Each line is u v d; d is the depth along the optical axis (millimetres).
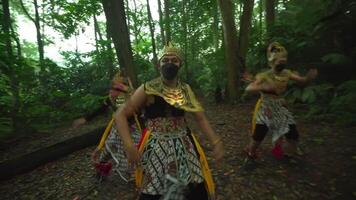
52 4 12523
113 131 3928
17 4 18000
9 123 7328
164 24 15508
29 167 4824
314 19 8297
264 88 3961
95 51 12516
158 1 15914
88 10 11508
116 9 7273
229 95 9109
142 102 2369
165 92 2355
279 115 4035
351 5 7613
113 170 4438
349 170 3955
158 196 2268
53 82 11227
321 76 7488
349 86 6188
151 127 2400
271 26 9320
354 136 5027
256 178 3904
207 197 2438
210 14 15047
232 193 3605
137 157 2277
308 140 5059
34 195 4020
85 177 4383
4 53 8055
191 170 2312
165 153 2301
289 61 8195
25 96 9094
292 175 3943
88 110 9227
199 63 15648
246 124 6496
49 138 7117
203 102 10336
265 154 4617
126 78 3814
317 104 6668
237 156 4691
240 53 9117
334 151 4547
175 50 2393
